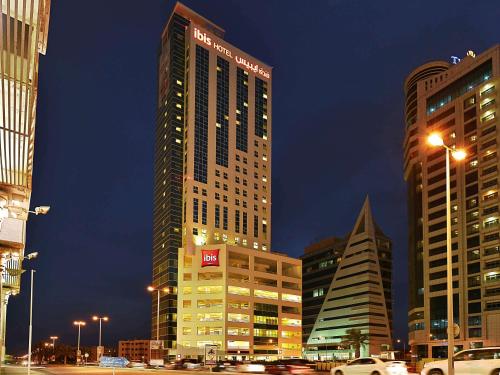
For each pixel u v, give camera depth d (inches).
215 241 6117.1
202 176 6220.5
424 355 5305.1
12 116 720.3
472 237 5024.6
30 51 603.5
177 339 5241.1
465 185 5206.7
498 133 4955.7
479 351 1032.8
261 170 6811.0
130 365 3444.9
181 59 6609.3
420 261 5693.9
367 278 6702.8
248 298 5310.0
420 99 5979.3
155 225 6560.0
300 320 5684.1
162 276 6038.4
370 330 6491.1
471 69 5398.6
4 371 2114.9
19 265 1612.9
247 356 5142.7
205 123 6407.5
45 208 1088.8
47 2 582.2
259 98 7047.2
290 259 5797.2
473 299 4877.0
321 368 3235.7
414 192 5964.6
